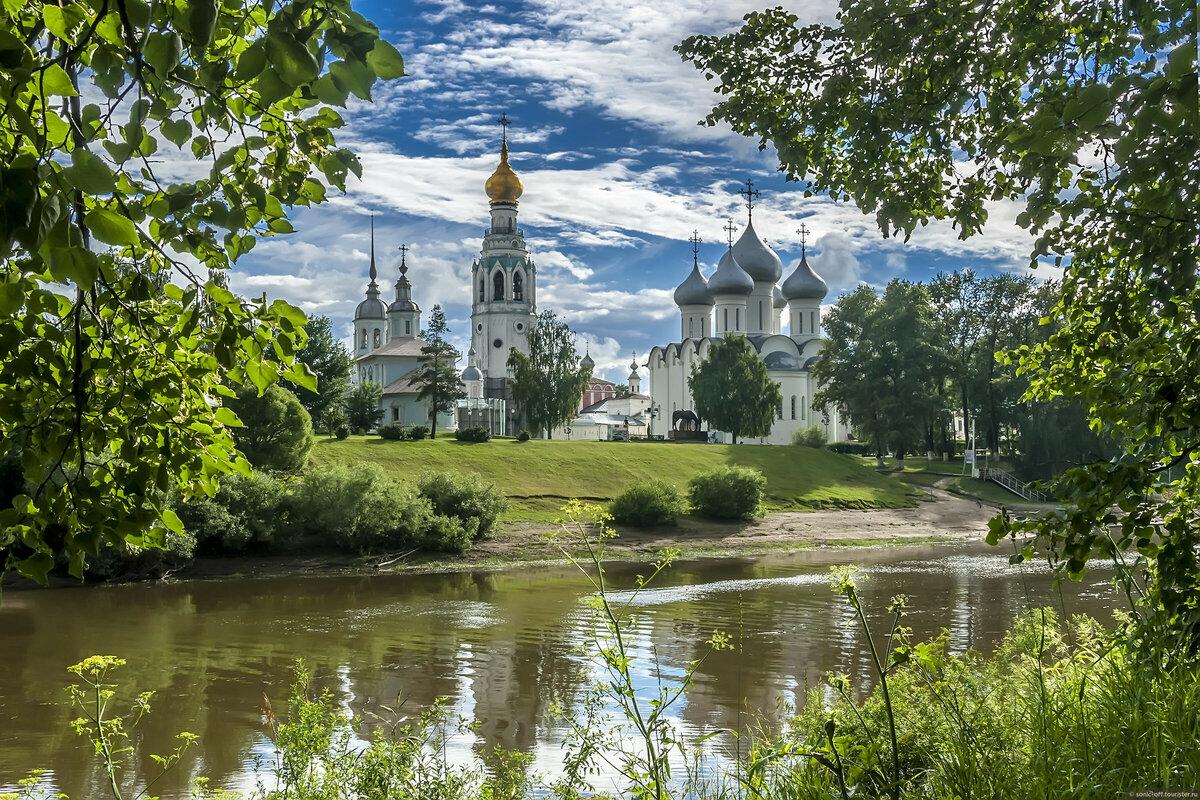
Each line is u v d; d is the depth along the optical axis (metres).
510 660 22.06
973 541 52.09
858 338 80.88
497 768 12.80
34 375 4.46
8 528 4.45
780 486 64.31
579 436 107.94
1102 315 6.79
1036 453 73.06
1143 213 5.61
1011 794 4.75
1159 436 6.21
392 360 101.88
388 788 7.72
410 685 19.64
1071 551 5.47
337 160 4.75
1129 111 4.17
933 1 7.23
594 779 10.58
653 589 33.81
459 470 56.69
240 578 37.06
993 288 81.25
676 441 84.38
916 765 6.32
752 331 103.38
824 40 8.09
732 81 8.31
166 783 13.62
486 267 104.00
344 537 40.66
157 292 5.14
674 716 15.86
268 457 46.12
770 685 18.58
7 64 2.97
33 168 2.84
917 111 7.60
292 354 4.75
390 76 3.45
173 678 20.22
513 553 43.25
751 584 35.09
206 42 3.19
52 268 3.03
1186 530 5.56
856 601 5.28
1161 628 5.85
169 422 5.04
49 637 24.92
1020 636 7.95
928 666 5.39
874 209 8.41
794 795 5.80
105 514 4.55
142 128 3.17
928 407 73.75
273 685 19.61
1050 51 7.15
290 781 7.88
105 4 3.23
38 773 13.99
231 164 4.57
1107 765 4.81
